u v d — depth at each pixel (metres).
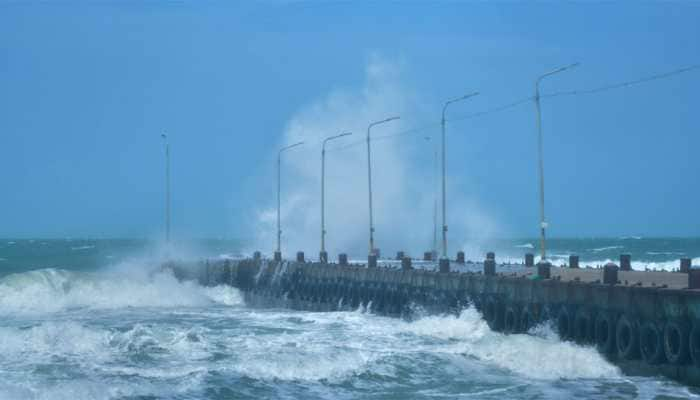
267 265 76.19
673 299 33.06
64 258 125.56
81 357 38.16
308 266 69.69
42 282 70.00
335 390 33.41
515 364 37.72
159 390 32.09
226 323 54.72
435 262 78.75
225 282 80.62
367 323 53.56
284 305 72.00
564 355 36.62
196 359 38.38
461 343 42.47
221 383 33.53
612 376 35.34
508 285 44.41
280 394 32.56
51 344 40.59
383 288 58.12
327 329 50.53
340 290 64.12
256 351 40.50
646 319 34.50
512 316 43.91
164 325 52.38
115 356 38.66
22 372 34.47
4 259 124.62
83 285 70.88
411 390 33.50
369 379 35.28
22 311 65.00
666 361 33.66
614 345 36.44
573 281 39.94
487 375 36.19
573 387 33.78
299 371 35.72
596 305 37.53
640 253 152.62
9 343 40.19
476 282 47.53
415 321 50.19
